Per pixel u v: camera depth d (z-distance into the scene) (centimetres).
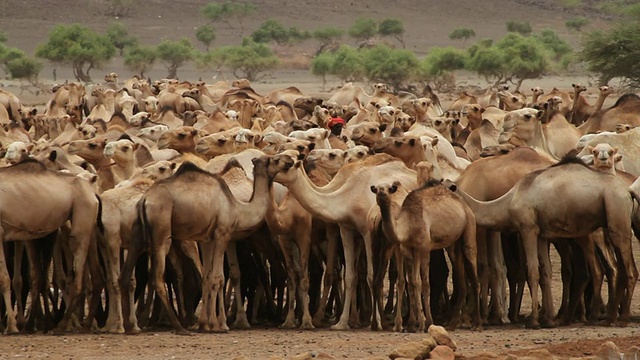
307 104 10681
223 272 6181
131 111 11800
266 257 6606
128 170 6600
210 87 14862
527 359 4619
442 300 6431
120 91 12975
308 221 6112
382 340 5375
